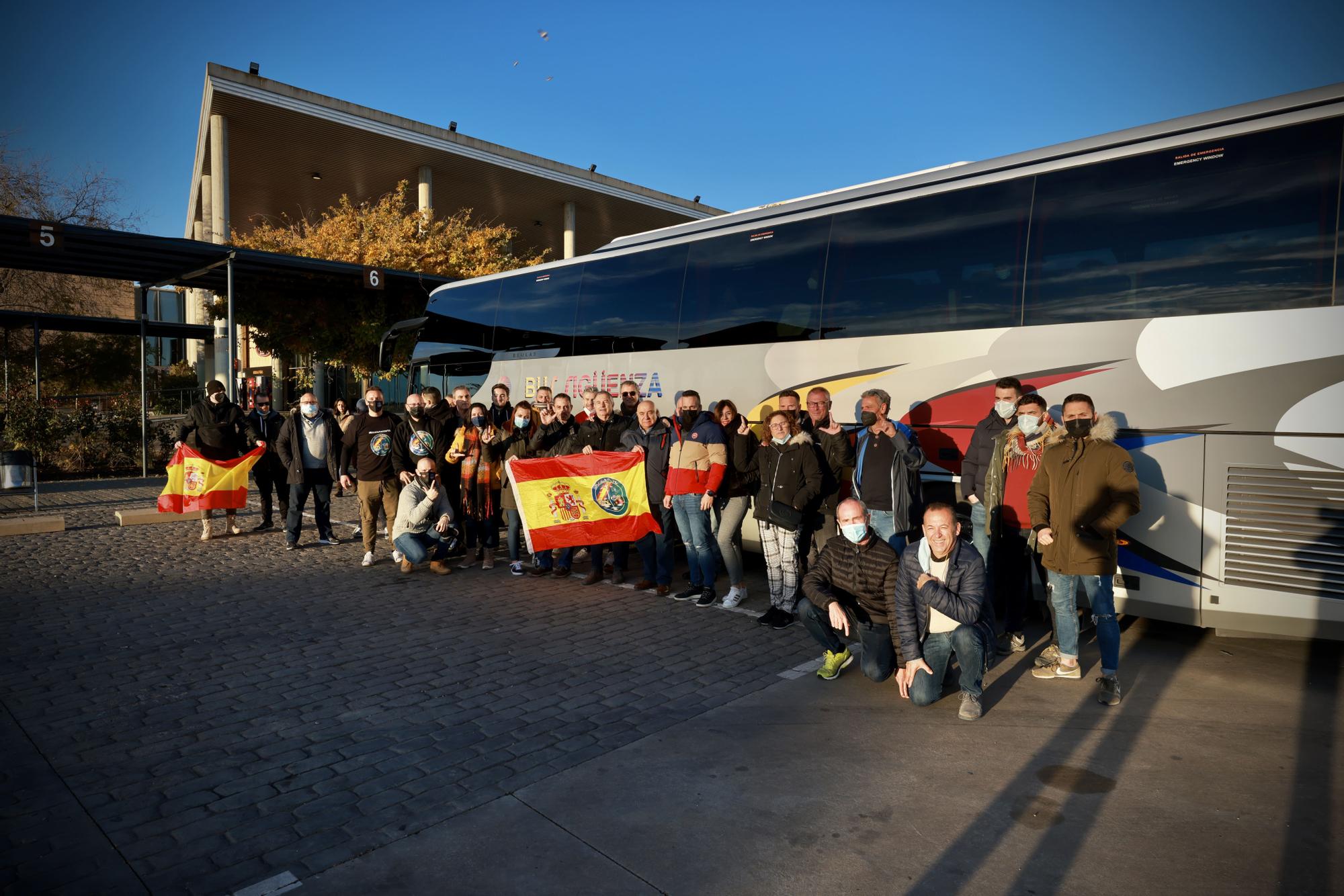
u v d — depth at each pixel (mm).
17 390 23375
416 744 4734
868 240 8016
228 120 24469
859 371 7918
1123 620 7344
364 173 29641
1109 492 5285
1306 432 5582
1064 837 3705
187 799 4086
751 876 3414
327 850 3613
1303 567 5602
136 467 21906
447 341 13500
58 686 5672
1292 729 4910
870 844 3656
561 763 4477
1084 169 6672
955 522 5066
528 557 10203
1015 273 6949
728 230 9336
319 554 10375
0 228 14102
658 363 9906
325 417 10891
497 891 3312
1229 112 6090
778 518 6988
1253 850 3586
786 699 5449
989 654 5125
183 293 37469
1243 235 5883
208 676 5883
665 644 6637
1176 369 6074
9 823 3869
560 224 38000
